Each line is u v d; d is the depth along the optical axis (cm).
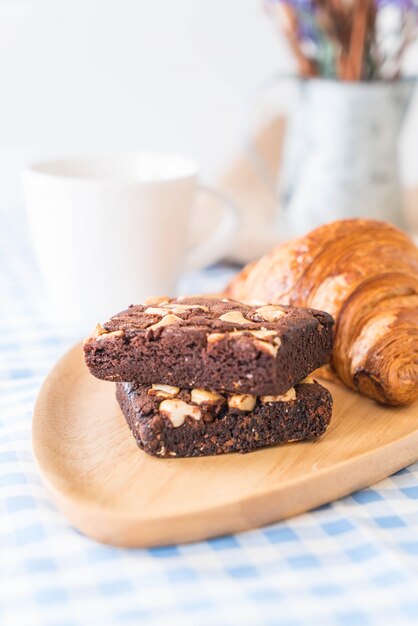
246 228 64
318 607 31
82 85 94
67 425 40
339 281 43
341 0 59
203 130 98
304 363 39
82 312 51
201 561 33
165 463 37
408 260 45
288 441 39
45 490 36
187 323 38
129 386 39
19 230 70
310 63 62
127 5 92
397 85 60
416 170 98
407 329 41
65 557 33
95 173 54
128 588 31
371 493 37
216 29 94
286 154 66
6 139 94
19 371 47
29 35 91
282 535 34
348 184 61
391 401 41
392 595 31
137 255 49
